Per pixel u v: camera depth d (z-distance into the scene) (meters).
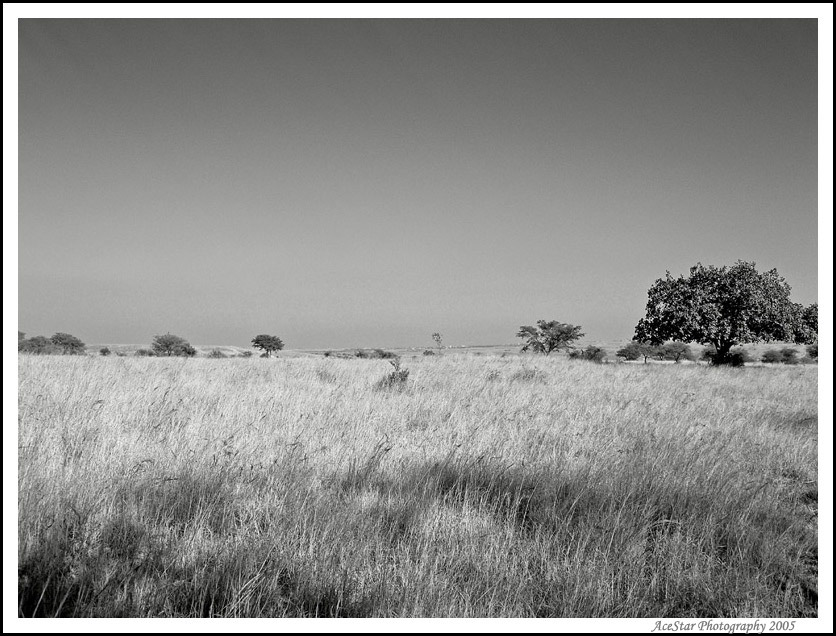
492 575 3.88
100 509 4.32
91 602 3.38
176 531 4.20
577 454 6.41
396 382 13.43
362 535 4.29
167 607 3.47
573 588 3.78
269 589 3.61
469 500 5.04
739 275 37.44
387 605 3.60
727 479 5.71
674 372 21.73
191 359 21.98
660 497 5.25
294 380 13.75
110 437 6.20
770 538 4.64
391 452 6.33
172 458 5.62
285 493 4.84
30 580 3.51
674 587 3.93
